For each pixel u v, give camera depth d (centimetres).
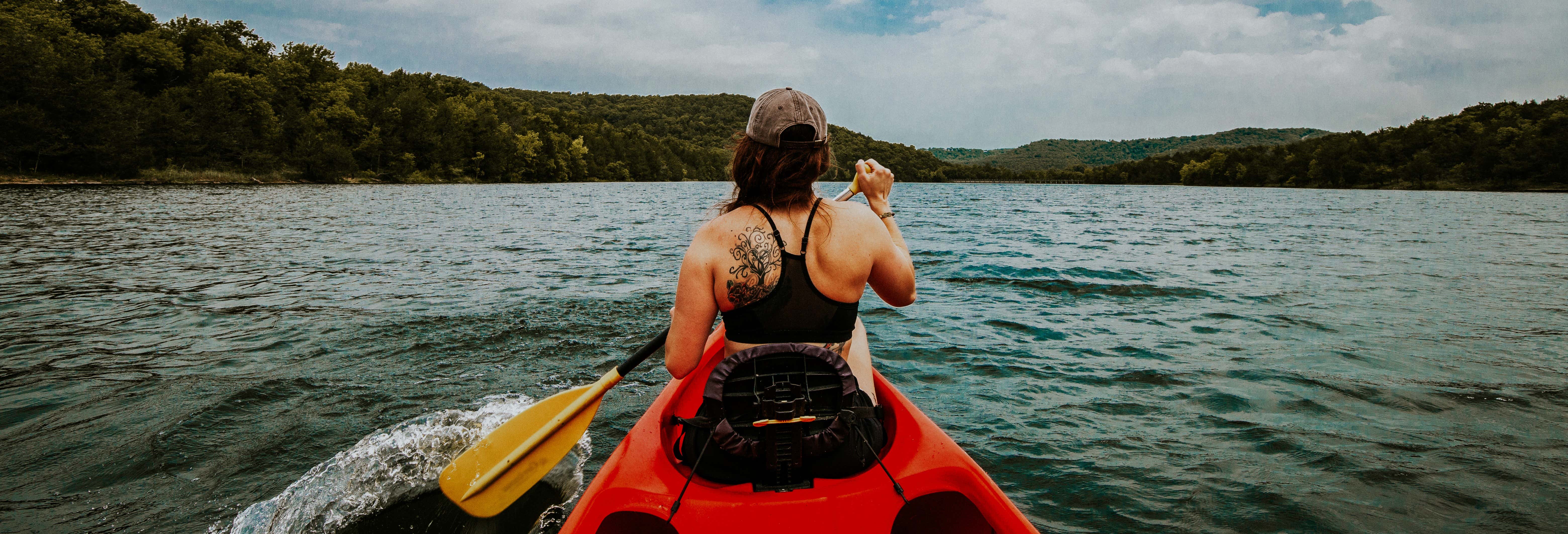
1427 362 438
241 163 5456
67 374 409
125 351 459
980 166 16512
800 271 159
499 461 220
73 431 321
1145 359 445
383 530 236
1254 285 720
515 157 8412
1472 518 244
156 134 4969
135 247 1045
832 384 159
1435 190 7631
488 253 1002
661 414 214
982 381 400
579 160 9494
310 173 5912
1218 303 625
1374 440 313
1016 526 161
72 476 277
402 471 281
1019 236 1341
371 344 474
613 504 165
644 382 395
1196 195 5469
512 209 2328
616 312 576
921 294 662
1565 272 841
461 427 328
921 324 535
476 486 213
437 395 375
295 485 268
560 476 275
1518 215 2362
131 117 4847
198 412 346
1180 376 409
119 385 388
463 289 683
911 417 200
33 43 4594
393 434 320
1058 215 2255
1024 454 299
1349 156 8938
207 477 277
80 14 6612
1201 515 248
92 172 4459
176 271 799
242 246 1066
